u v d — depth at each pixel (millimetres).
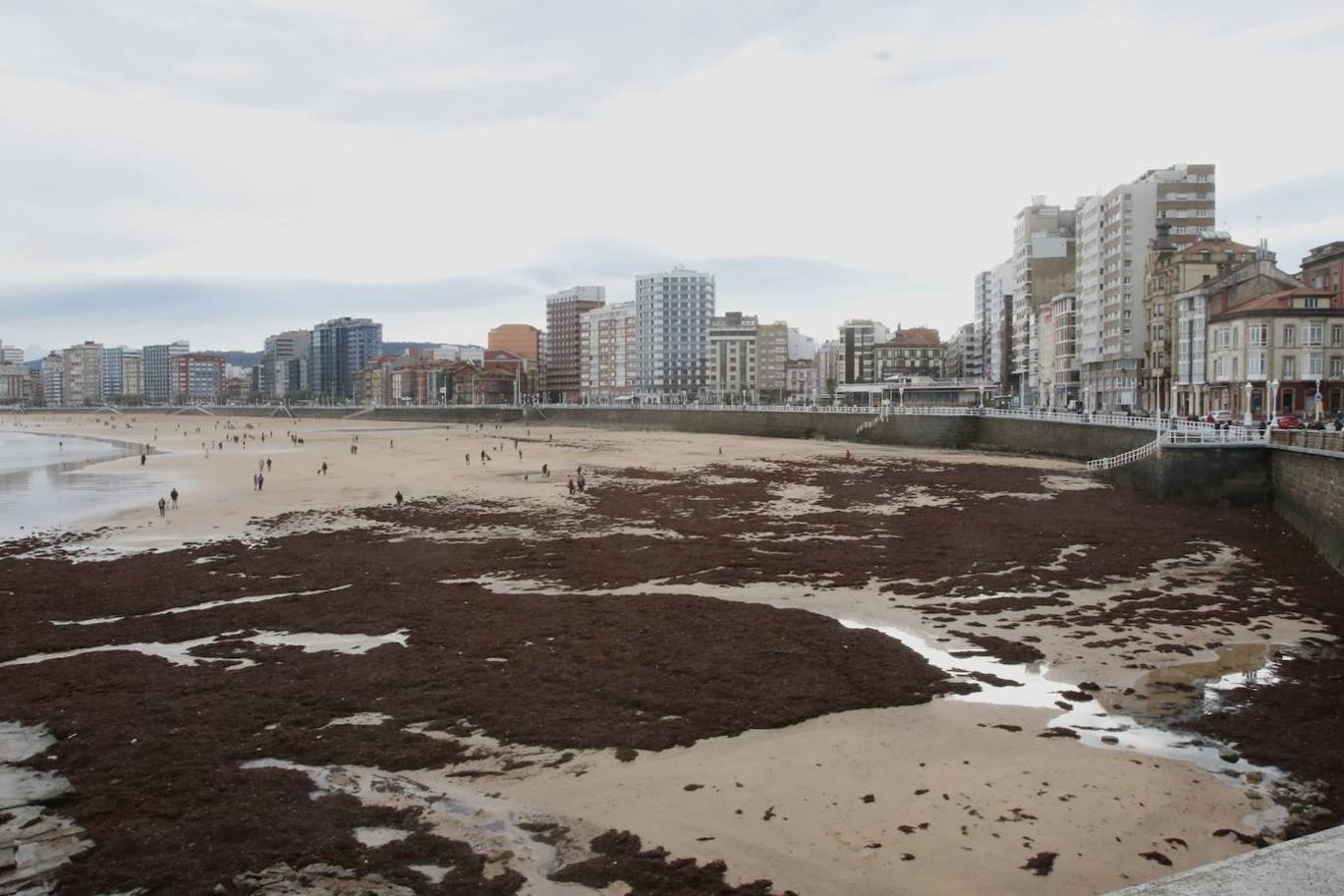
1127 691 24359
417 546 48688
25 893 14844
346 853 16016
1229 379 89938
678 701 23672
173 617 33500
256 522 58156
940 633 30328
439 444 135000
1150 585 36500
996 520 53625
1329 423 69438
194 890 14844
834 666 26469
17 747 21188
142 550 48562
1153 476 61656
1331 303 86250
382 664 27078
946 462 92625
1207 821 16984
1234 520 51688
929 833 16594
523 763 20016
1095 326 137750
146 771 19625
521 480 82750
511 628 31016
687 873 15305
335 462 102125
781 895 14625
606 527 54719
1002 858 15695
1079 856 15727
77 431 193125
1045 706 23344
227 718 22766
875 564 41594
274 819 17234
